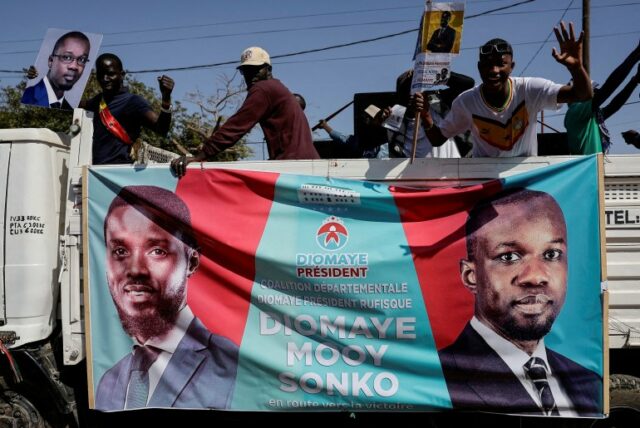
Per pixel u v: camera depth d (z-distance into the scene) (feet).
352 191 13.78
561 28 13.14
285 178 13.97
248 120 15.21
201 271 14.21
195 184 14.32
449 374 13.43
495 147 14.58
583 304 13.14
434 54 13.78
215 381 14.08
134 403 14.29
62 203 16.05
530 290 13.28
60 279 15.07
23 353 14.84
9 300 15.01
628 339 13.53
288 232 13.93
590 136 15.03
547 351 13.21
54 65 16.28
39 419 15.15
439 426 14.21
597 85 15.44
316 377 13.75
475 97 14.46
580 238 13.21
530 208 13.35
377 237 13.67
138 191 14.46
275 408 13.92
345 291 13.70
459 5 13.57
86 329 14.48
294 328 13.85
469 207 13.55
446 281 13.50
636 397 13.69
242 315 14.03
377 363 13.62
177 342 14.25
